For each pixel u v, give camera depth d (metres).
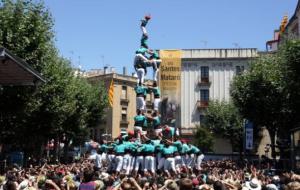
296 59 26.27
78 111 44.78
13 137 37.69
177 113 49.97
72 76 40.53
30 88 25.19
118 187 9.34
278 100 36.41
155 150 23.84
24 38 24.55
